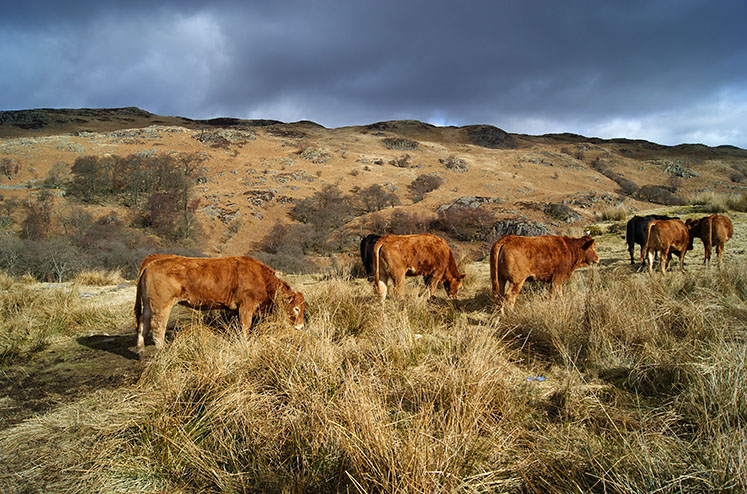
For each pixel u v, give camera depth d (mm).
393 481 2197
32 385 4129
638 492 2193
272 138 147750
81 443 3002
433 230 62156
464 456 2539
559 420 3172
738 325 4508
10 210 53781
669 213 16172
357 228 64938
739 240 11188
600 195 81625
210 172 96000
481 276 9695
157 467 2729
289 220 70438
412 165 125188
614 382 3824
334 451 2666
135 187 70250
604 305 5148
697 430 2857
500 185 103562
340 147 144500
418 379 3662
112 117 183250
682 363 3635
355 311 5719
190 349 4566
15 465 2791
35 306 6738
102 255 32500
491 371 3521
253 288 5195
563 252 6602
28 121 155125
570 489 2336
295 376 3594
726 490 2143
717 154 195375
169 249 39031
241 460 2746
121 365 4668
